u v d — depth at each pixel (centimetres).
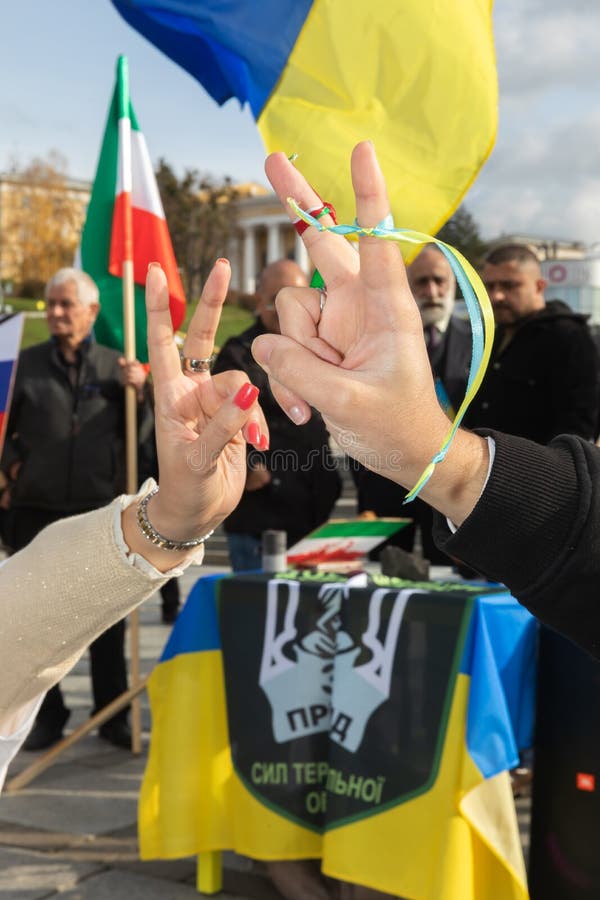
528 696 280
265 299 414
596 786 268
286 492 426
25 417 441
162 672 305
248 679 293
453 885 249
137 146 473
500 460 81
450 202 225
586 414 406
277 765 286
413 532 439
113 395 451
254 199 7462
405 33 228
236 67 264
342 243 84
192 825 293
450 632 262
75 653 99
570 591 81
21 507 443
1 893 300
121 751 440
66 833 348
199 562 101
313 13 238
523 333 418
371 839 264
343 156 227
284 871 291
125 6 278
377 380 78
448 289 430
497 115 224
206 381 95
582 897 270
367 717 270
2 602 97
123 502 100
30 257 6612
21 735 103
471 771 251
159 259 470
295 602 290
